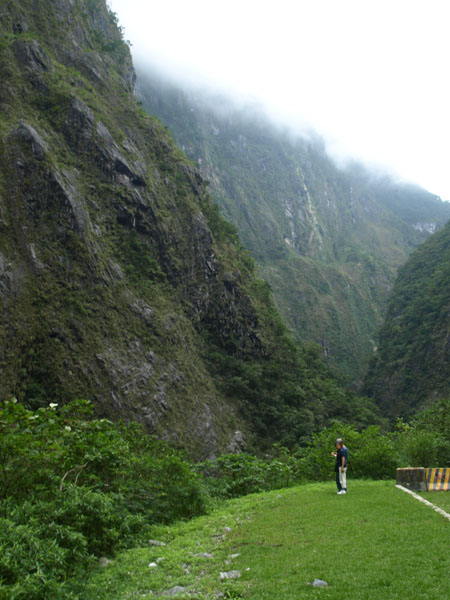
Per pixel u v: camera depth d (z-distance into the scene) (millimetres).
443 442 21438
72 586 5926
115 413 41344
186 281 61781
